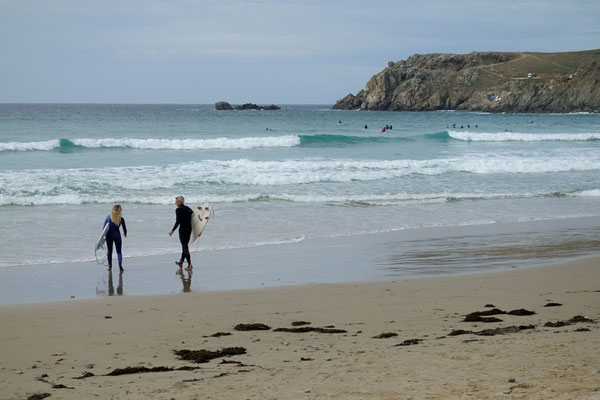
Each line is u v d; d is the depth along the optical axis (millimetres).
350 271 12969
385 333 7574
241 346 7227
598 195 26469
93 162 32688
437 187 27859
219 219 19703
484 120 106750
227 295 10688
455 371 5652
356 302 9953
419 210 22156
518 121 101625
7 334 7996
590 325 7922
